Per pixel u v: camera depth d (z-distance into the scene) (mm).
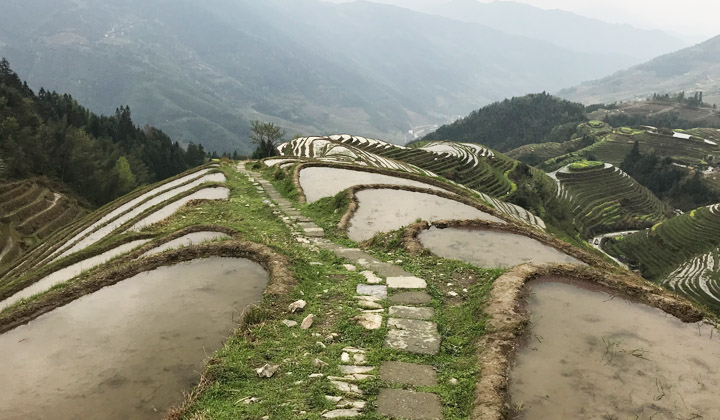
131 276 11680
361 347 7414
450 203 20500
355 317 8406
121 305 10031
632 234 93250
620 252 86812
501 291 9078
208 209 21281
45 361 7945
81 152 75500
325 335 7797
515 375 6754
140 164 91500
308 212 19953
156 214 24625
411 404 5902
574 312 8742
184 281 11109
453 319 8492
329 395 6020
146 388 6977
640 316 8695
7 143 64875
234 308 9539
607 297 9398
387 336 7762
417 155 96625
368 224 17094
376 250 13414
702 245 76375
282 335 7770
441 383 6430
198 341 8297
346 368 6754
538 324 8234
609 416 5953
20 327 9344
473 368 6727
